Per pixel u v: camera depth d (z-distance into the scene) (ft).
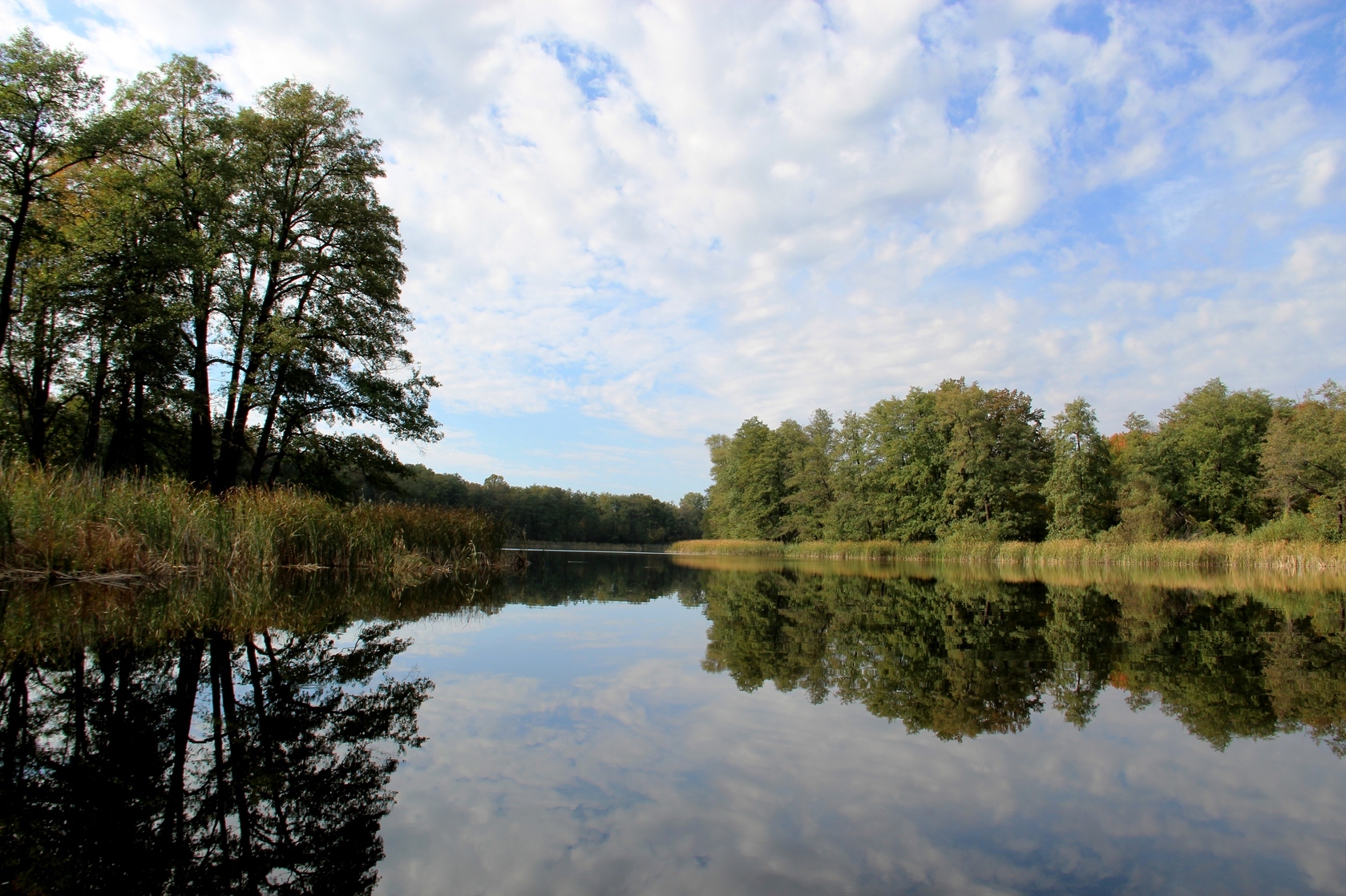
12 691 14.66
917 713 14.25
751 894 7.00
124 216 49.34
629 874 7.44
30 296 48.88
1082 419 123.85
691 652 21.21
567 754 11.46
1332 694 16.29
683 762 11.11
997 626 29.01
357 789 9.95
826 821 8.93
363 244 61.05
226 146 57.26
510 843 8.21
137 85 53.06
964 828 8.73
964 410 130.21
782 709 14.43
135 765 10.93
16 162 46.37
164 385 52.70
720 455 219.82
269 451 61.46
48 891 7.43
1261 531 106.93
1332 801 9.72
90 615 23.11
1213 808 9.47
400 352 65.31
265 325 53.72
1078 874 7.54
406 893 7.07
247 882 7.53
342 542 43.11
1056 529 127.13
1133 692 16.37
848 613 33.78
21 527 29.17
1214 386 137.28
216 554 34.68
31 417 51.24
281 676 16.58
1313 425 111.14
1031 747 12.09
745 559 124.88
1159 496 122.21
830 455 174.09
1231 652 22.50
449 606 31.42
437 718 13.43
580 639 23.21
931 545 133.49
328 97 59.47
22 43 45.70
